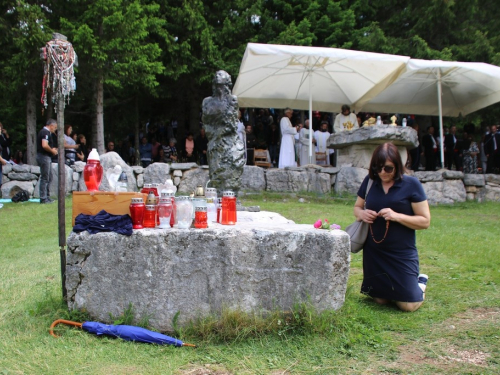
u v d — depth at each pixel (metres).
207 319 3.27
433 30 16.64
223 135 6.79
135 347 3.09
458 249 5.95
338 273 3.40
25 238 6.84
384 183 3.96
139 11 12.59
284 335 3.21
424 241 6.48
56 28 13.06
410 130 10.78
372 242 3.96
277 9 17.03
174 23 15.57
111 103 17.16
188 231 3.32
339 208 9.57
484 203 11.38
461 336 3.28
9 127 20.02
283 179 11.36
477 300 4.03
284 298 3.36
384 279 3.87
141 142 17.19
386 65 12.61
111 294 3.35
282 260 3.35
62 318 3.43
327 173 11.58
